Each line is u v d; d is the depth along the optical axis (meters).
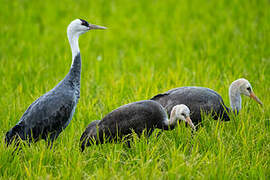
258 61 16.88
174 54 19.17
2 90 14.66
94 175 9.02
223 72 15.72
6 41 20.81
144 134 10.94
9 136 10.30
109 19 24.86
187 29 22.81
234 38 20.16
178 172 8.87
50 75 16.12
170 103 11.77
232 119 11.76
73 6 27.23
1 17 24.84
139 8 27.09
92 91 14.59
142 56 18.91
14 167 9.43
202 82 14.70
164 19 24.77
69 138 10.74
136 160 9.72
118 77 16.30
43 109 10.53
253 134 10.77
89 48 19.48
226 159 9.61
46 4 27.98
